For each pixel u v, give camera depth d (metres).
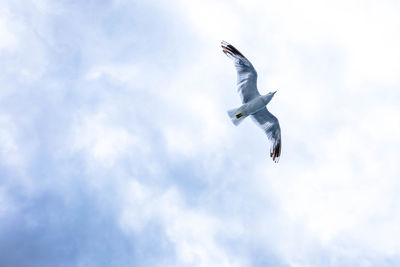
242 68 24.95
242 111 24.78
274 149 25.33
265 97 24.58
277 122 25.28
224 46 25.27
